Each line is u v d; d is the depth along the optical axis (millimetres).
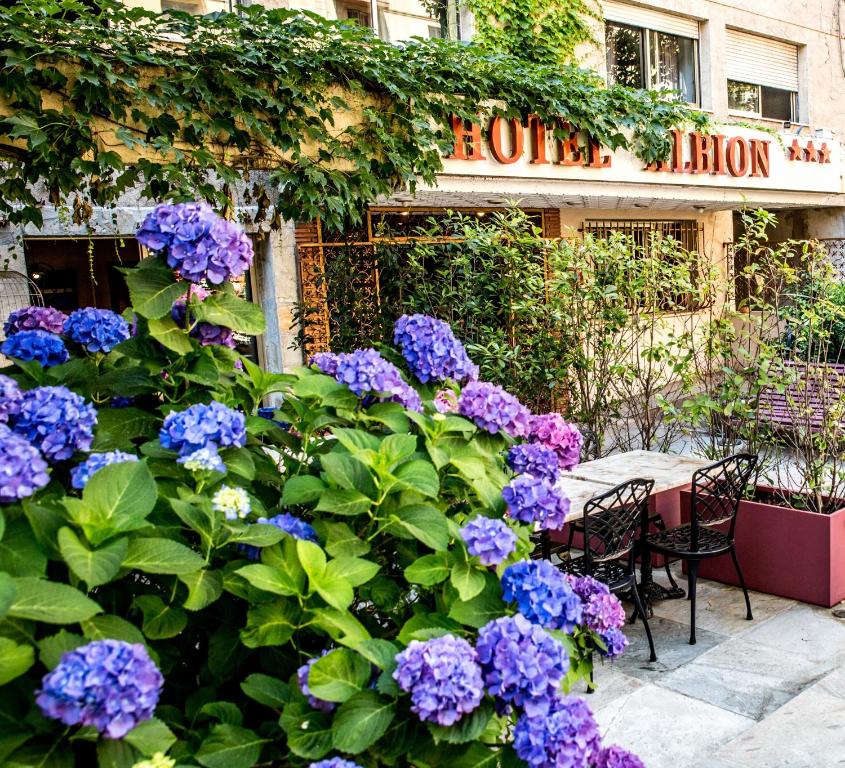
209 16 4715
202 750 1500
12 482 1389
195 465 1692
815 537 4672
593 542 5172
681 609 4785
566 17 9680
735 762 3234
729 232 12805
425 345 2371
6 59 3848
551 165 8000
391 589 1920
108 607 1668
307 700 1554
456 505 2270
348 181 5012
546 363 7012
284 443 2223
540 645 1518
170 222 1912
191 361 2102
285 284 8383
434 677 1388
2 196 4551
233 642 1759
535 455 2219
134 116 4277
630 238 7051
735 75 12680
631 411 7297
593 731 1521
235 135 4590
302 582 1653
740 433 5652
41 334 2404
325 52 4992
